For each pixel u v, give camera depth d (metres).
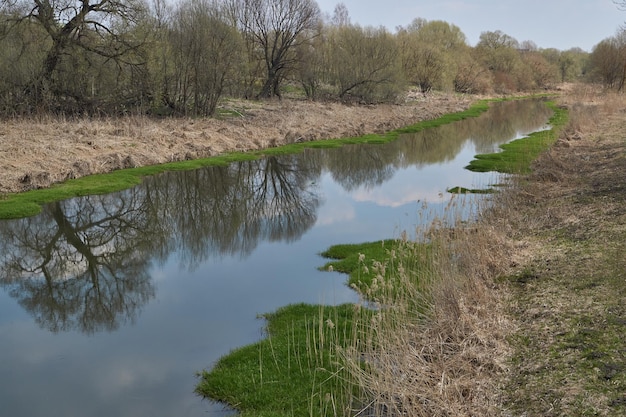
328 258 12.88
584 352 6.66
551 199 14.72
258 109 36.72
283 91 49.00
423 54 60.88
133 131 25.28
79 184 19.05
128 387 7.48
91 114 28.69
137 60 29.34
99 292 11.37
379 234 14.78
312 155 27.78
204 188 21.05
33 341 9.05
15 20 25.47
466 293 8.66
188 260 13.17
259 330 9.15
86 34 27.67
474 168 23.34
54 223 16.25
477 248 10.23
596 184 15.39
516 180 16.78
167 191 20.20
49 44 27.94
